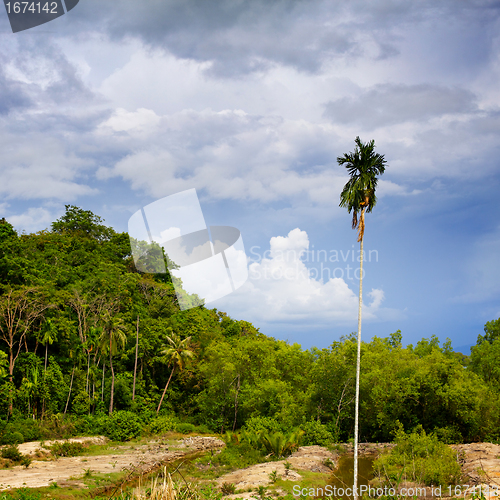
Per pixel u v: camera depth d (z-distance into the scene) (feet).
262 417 153.48
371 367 152.87
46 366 159.74
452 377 141.38
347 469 104.22
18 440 128.16
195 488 34.19
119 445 142.41
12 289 158.61
